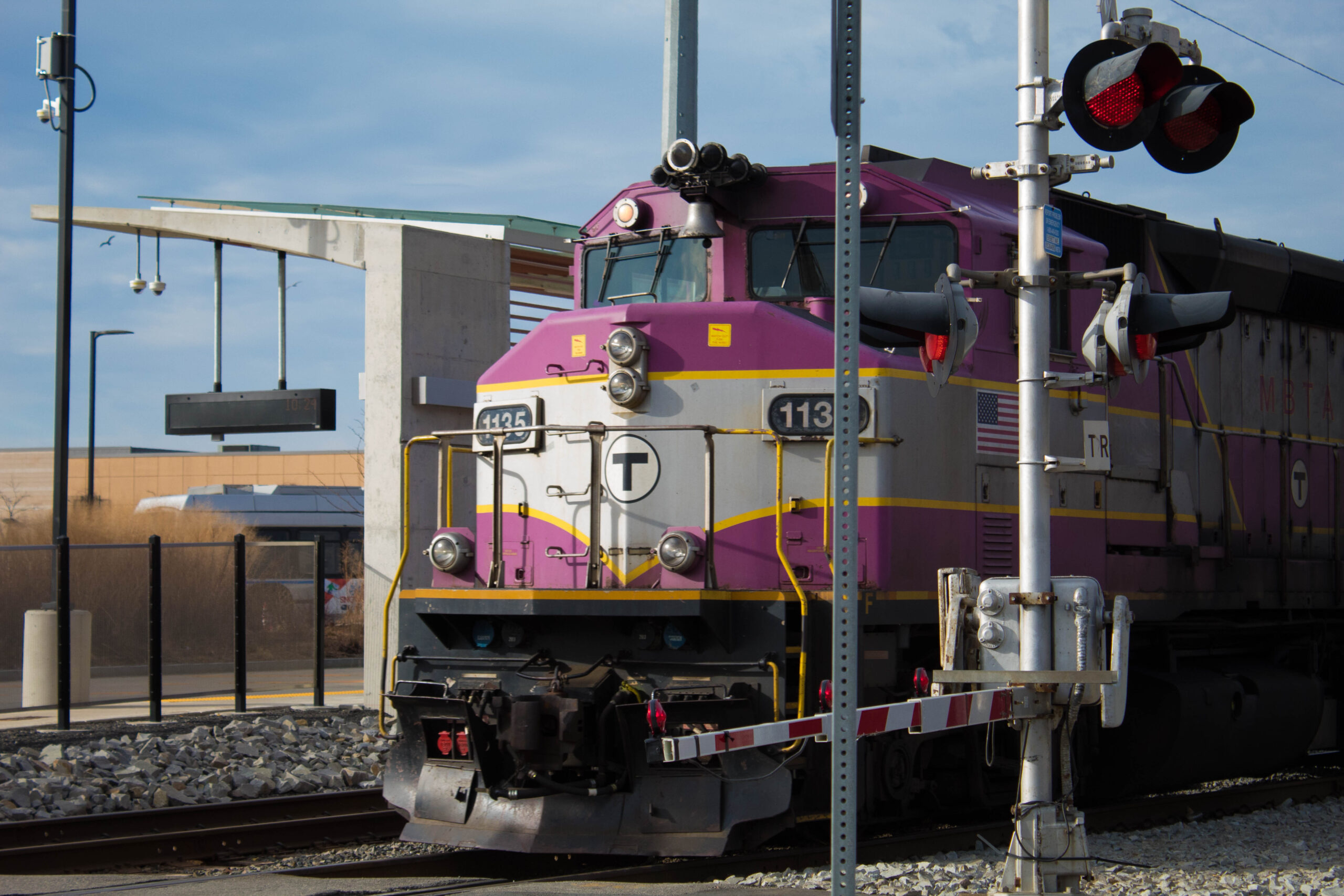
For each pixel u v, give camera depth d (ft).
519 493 45.85
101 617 109.19
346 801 52.29
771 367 42.57
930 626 44.19
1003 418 46.50
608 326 44.34
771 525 42.09
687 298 46.37
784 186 45.96
